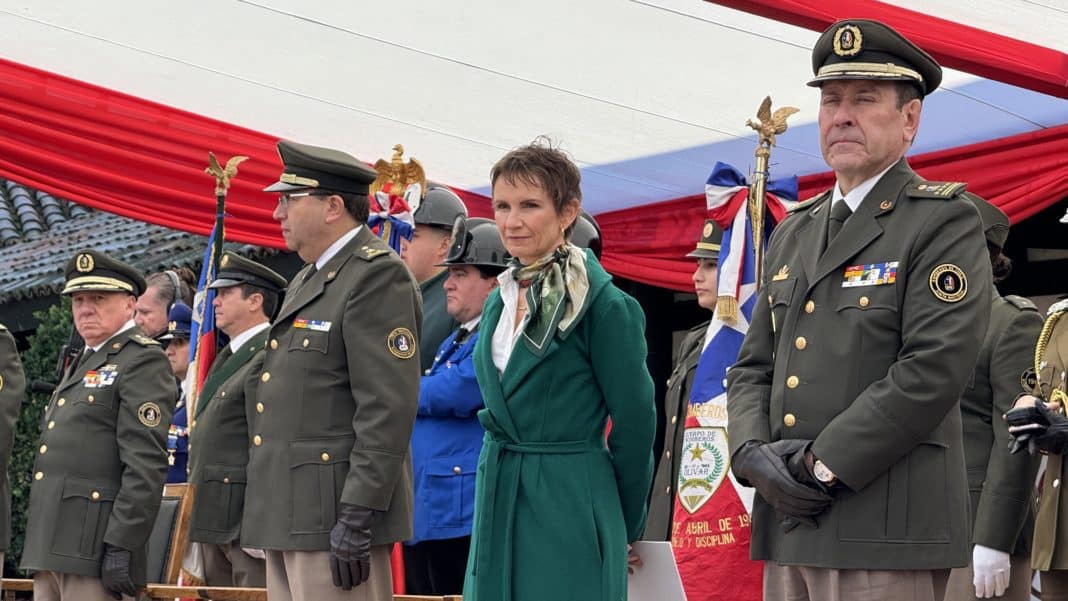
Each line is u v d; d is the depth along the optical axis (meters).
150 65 9.50
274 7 8.62
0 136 9.54
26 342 14.65
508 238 4.57
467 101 9.35
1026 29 7.20
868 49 4.23
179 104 9.91
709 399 6.18
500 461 4.47
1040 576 5.20
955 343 3.93
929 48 7.04
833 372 4.10
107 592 7.32
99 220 16.77
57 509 7.29
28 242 16.47
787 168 9.41
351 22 8.66
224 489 7.62
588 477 4.45
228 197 10.05
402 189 7.92
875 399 3.95
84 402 7.41
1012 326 5.63
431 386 6.72
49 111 9.61
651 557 4.66
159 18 8.89
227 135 10.03
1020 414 4.48
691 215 10.20
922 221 4.09
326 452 5.49
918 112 4.30
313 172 5.78
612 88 8.85
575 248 4.62
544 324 4.45
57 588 7.47
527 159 4.56
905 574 3.96
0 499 7.61
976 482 5.68
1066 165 8.25
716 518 6.00
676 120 9.08
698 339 7.01
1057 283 9.82
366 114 9.74
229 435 7.67
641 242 10.41
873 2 6.91
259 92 9.69
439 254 7.70
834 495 4.01
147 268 14.13
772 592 4.38
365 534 5.31
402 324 5.57
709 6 7.61
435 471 6.72
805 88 8.43
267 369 5.70
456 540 6.73
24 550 7.37
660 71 8.55
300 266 12.72
